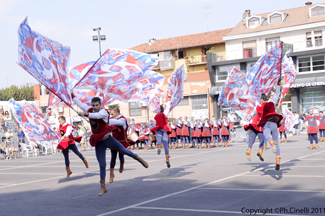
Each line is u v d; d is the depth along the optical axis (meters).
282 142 21.52
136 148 26.00
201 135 22.09
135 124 25.20
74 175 11.52
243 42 43.94
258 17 43.81
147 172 10.99
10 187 9.77
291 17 42.91
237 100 10.09
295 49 40.75
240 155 14.74
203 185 8.09
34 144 23.48
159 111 11.58
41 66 6.52
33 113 11.82
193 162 13.13
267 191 7.01
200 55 47.88
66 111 45.88
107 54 8.54
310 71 38.78
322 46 39.69
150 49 49.94
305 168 9.83
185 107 43.34
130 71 8.68
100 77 8.43
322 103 38.28
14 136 23.52
